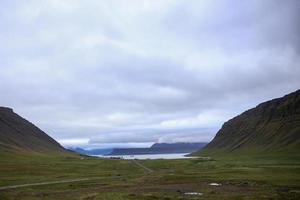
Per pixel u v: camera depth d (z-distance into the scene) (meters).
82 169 179.25
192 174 138.62
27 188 104.00
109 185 109.31
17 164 187.12
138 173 159.50
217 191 87.25
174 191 89.31
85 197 77.50
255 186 96.06
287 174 128.38
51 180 129.25
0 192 94.00
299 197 74.25
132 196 77.75
